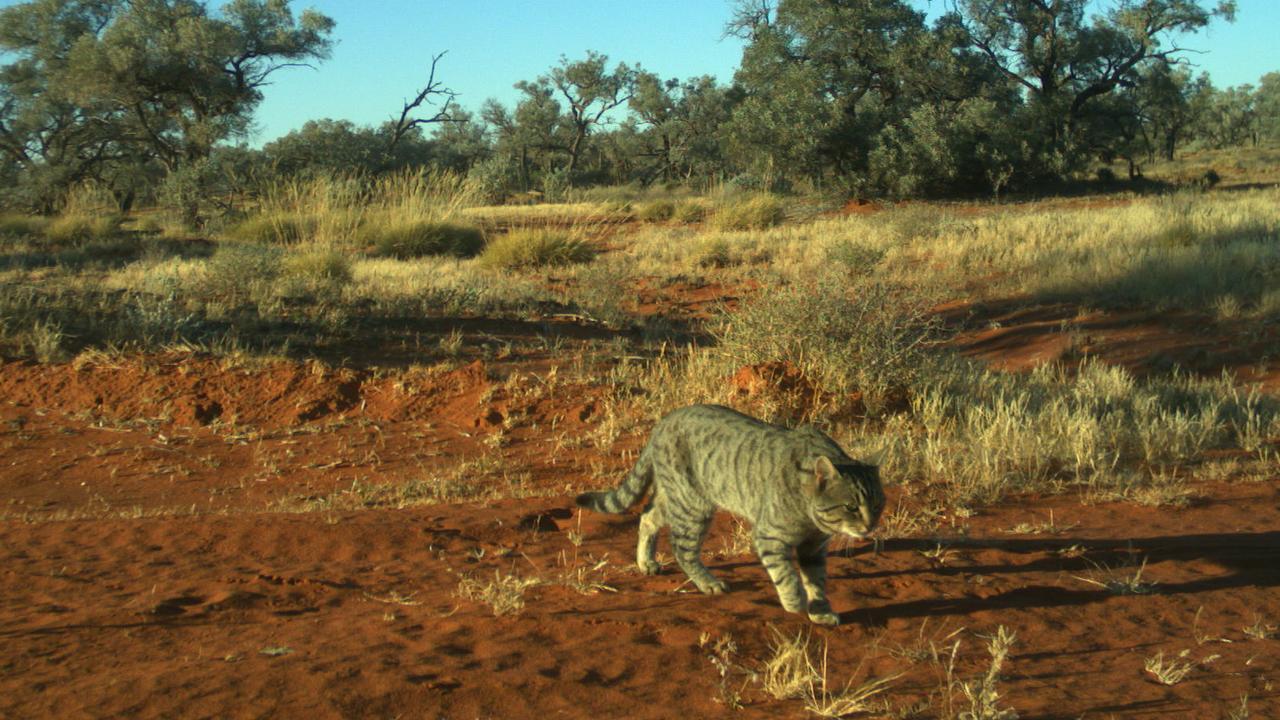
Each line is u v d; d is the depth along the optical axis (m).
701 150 75.50
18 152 53.94
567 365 13.50
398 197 28.03
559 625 5.32
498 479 9.63
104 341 13.20
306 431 11.12
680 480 6.02
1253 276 18.12
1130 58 48.00
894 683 4.65
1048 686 4.64
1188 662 4.97
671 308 20.03
